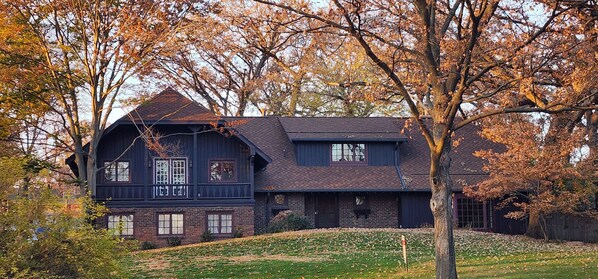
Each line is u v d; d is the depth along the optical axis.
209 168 37.97
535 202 32.31
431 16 17.06
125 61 29.97
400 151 42.16
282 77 38.03
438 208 16.64
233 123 36.41
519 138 30.05
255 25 17.00
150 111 36.44
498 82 19.19
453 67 16.50
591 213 32.91
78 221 14.34
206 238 36.06
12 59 29.28
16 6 28.41
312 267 23.50
